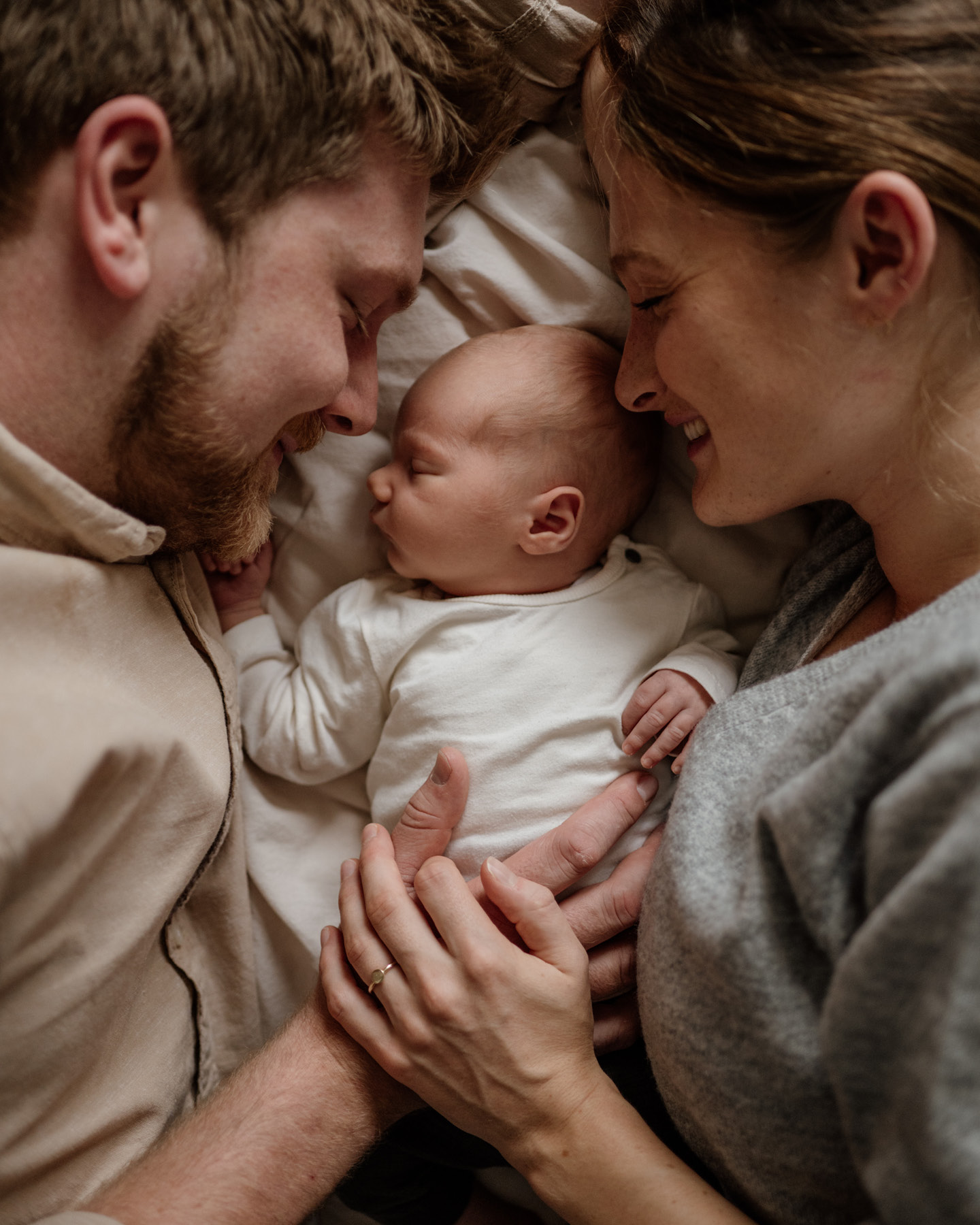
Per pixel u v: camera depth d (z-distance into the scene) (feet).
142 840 2.71
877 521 2.80
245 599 3.82
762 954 2.25
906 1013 1.88
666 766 3.32
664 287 2.70
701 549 3.68
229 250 2.55
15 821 2.10
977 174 2.27
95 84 2.32
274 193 2.54
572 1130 2.64
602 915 2.98
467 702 3.32
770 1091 2.30
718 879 2.46
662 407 3.09
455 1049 2.68
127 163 2.38
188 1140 2.79
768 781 2.38
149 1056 3.03
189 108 2.38
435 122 2.76
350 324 2.94
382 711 3.56
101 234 2.37
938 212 2.33
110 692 2.61
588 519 3.53
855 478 2.73
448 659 3.39
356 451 3.73
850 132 2.30
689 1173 2.56
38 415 2.59
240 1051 3.53
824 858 2.08
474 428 3.37
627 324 3.57
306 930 3.66
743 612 3.72
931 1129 1.79
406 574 3.59
